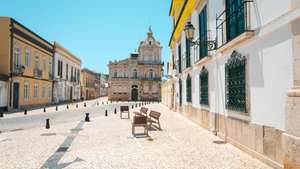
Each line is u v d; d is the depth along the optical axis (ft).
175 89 69.56
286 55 14.96
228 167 16.40
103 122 43.57
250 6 19.66
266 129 17.19
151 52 196.85
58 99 120.26
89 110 77.77
